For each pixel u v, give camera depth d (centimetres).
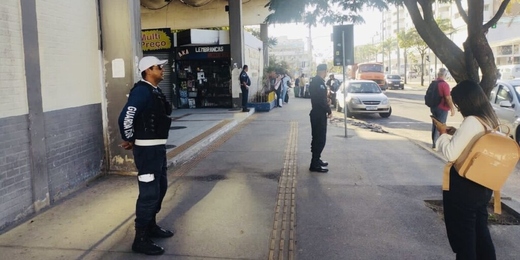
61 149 587
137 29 711
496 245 444
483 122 328
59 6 580
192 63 1977
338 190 641
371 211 546
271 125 1422
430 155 897
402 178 710
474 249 335
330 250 431
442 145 342
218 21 2403
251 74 2269
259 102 1947
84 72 648
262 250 428
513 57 5403
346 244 445
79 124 634
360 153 921
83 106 646
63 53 591
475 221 336
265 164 823
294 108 2081
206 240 452
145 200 420
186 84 1983
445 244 443
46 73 550
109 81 700
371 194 620
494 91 1051
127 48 690
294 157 887
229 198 602
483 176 317
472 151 319
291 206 568
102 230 476
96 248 429
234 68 1877
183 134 1147
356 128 1332
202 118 1546
